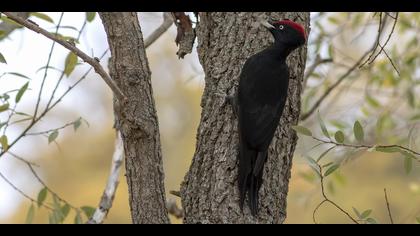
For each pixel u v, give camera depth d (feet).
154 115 28.48
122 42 28.02
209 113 29.84
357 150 32.83
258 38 30.83
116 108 28.78
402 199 65.87
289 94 30.71
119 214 67.10
